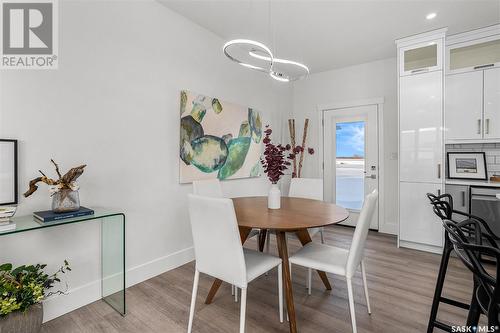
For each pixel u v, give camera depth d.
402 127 3.20
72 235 1.88
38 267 1.59
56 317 1.79
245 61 3.62
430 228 3.03
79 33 1.91
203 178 2.95
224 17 2.74
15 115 1.61
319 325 1.71
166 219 2.57
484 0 2.43
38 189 1.70
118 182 2.17
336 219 1.70
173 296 2.09
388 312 1.84
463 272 2.48
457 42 3.07
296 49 3.55
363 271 1.83
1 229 1.31
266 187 4.08
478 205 2.75
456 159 3.28
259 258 1.76
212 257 1.55
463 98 3.06
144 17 2.35
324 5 2.51
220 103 3.16
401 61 3.20
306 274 2.50
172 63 2.61
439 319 1.76
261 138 3.97
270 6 2.54
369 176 4.10
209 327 1.70
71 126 1.87
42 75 1.73
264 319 1.79
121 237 2.16
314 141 4.65
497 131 2.88
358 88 4.17
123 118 2.20
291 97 4.81
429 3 2.49
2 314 1.34
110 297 2.04
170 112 2.60
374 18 2.75
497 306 0.84
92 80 1.98
